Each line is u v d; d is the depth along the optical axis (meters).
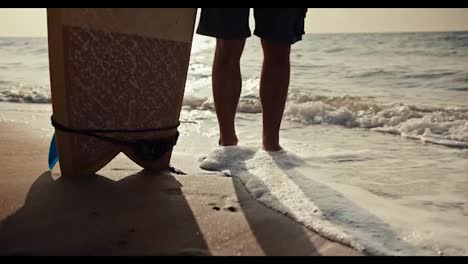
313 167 1.88
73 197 1.33
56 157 1.62
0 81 6.80
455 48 11.29
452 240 1.11
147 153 1.54
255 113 3.94
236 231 1.12
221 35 1.73
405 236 1.13
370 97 5.07
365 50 12.21
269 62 1.81
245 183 1.54
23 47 17.02
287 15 1.70
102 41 1.36
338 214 1.25
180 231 1.10
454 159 2.19
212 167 1.77
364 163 2.04
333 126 3.38
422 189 1.62
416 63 8.72
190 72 8.57
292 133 3.02
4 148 2.06
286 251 1.01
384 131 3.15
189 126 3.13
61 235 1.05
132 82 1.45
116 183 1.50
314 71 8.33
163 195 1.39
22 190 1.39
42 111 3.73
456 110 3.84
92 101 1.40
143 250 0.99
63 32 1.29
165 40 1.49
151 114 1.53
